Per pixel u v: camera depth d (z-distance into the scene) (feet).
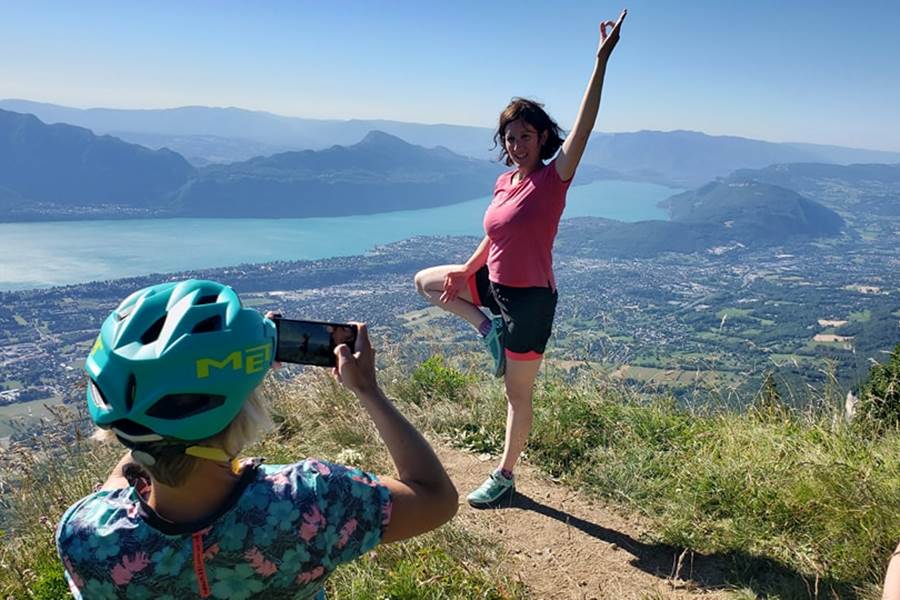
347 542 3.56
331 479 3.62
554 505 11.49
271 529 3.39
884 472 11.05
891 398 14.21
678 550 10.06
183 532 3.29
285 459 12.45
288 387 16.30
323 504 3.51
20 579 8.71
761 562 9.47
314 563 3.49
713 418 14.44
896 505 9.75
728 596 8.88
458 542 9.91
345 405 14.78
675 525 10.39
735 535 9.99
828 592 8.66
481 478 12.66
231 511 3.36
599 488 11.84
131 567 3.30
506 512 11.27
